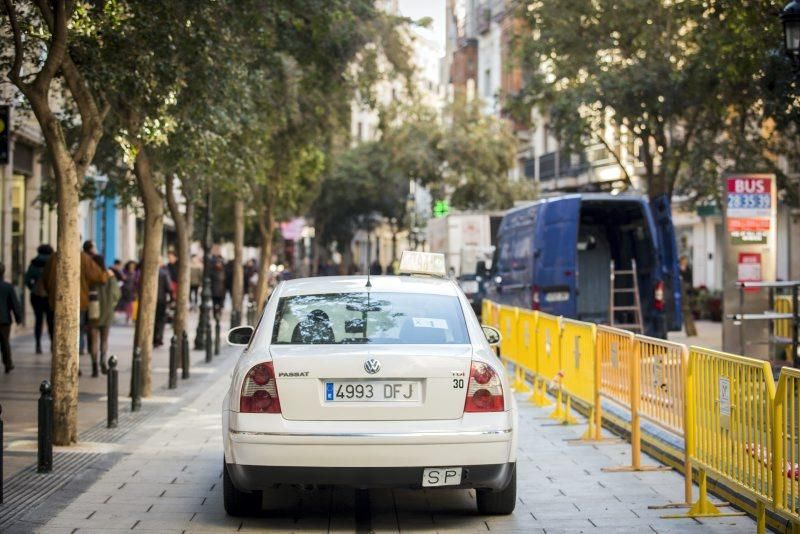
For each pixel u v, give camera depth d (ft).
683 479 30.07
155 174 52.95
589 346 37.91
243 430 22.47
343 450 22.24
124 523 24.62
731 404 23.16
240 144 63.62
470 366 23.04
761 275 58.49
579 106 81.41
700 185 86.07
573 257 65.77
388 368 22.62
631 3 75.15
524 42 85.56
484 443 22.62
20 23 41.34
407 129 166.50
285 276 179.93
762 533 21.56
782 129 62.03
